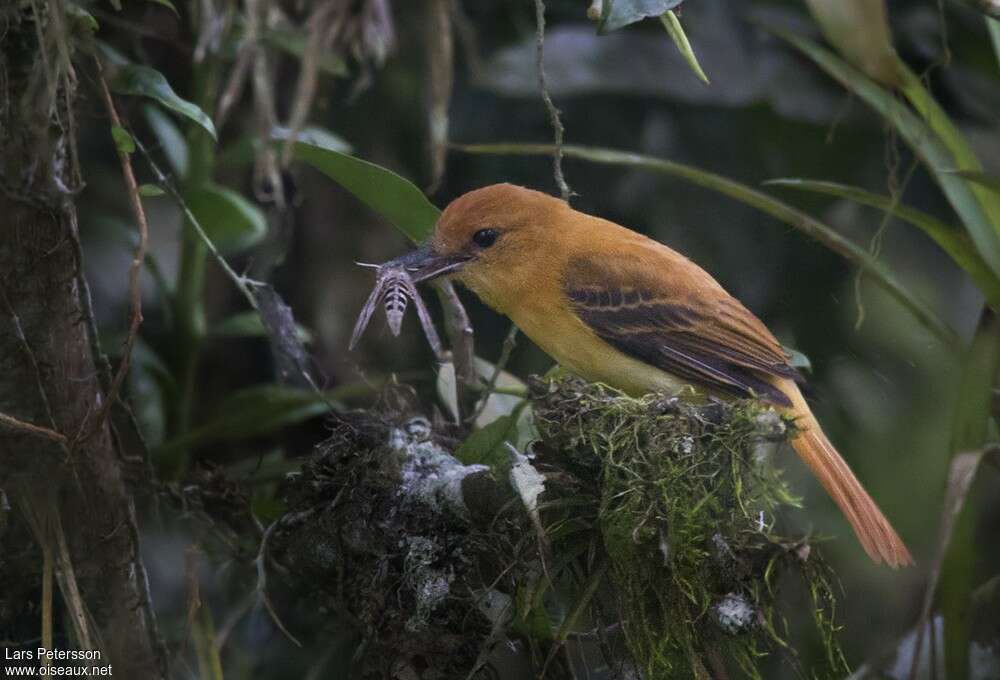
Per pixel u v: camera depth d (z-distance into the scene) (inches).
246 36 290.5
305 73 285.1
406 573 248.2
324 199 397.7
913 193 392.8
